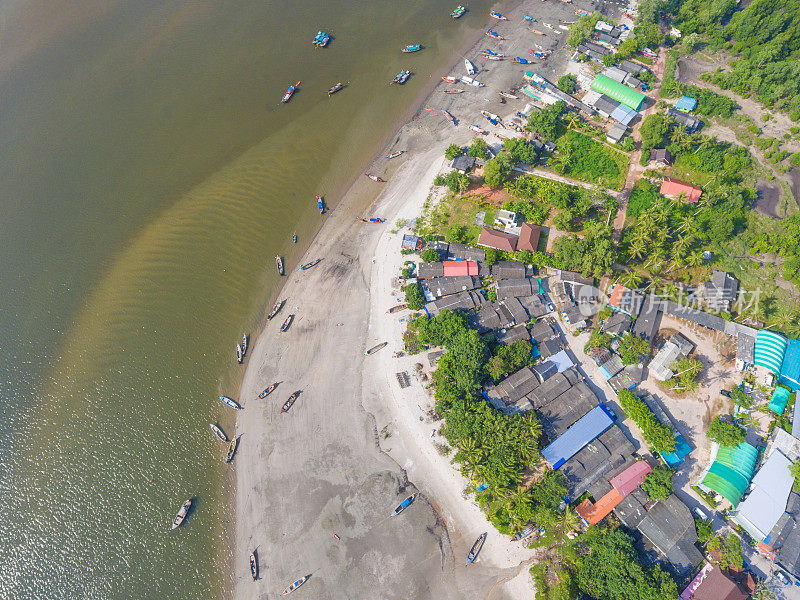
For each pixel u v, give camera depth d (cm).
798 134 12669
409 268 10988
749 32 14162
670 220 11169
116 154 13488
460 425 8656
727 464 8506
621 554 7462
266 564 8312
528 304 10219
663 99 13612
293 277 11219
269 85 14762
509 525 8156
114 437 9494
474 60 15012
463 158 12331
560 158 12544
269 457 9175
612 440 8888
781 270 10694
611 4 16538
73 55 15900
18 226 12288
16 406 9912
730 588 7362
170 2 17388
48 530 8675
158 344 10475
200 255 11650
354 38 15825
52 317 10962
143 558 8450
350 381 9825
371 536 8419
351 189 12494
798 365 9256
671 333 10088
